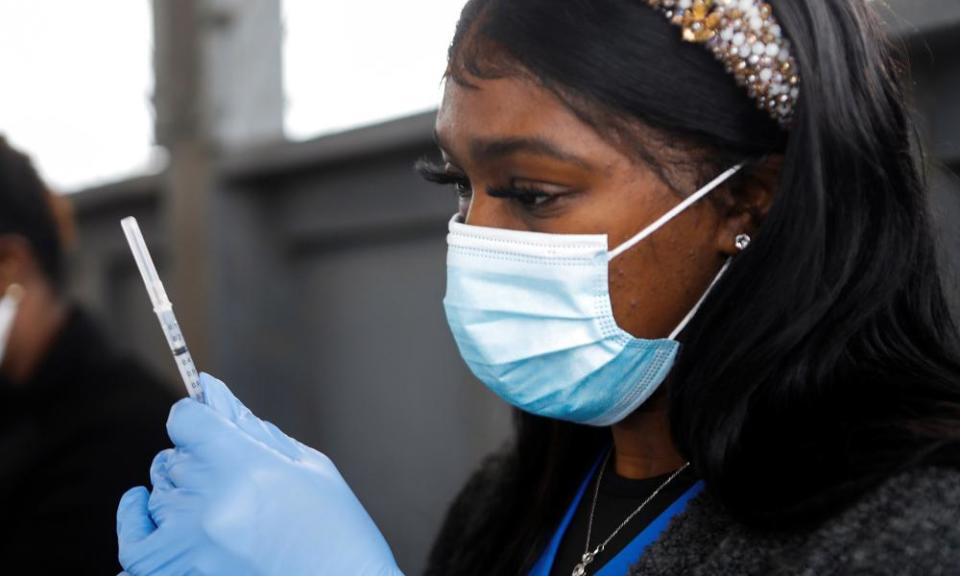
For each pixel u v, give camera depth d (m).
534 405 1.15
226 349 3.03
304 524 1.06
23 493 1.78
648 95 0.99
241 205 3.08
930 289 1.04
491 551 1.30
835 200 0.99
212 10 3.02
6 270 1.84
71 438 1.81
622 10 0.99
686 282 1.06
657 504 1.10
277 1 2.91
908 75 1.32
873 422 0.93
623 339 1.07
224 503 1.05
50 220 1.92
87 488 1.79
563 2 1.00
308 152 2.82
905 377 0.97
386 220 2.81
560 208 1.05
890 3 1.77
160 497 1.08
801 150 0.98
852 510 0.89
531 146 1.02
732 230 1.05
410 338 2.88
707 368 1.00
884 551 0.86
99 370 1.87
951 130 1.73
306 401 3.17
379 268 2.95
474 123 1.05
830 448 0.93
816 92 0.98
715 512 1.00
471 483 1.45
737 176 1.04
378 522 2.98
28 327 1.85
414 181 2.72
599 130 1.01
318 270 3.12
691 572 0.96
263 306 3.11
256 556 1.04
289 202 3.10
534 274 1.08
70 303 1.93
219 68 3.03
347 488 1.13
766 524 0.93
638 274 1.05
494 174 1.06
